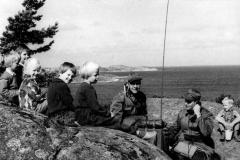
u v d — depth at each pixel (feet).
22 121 9.21
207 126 16.72
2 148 8.45
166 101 42.09
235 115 25.85
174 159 16.40
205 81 432.66
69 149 9.08
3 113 9.25
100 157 9.14
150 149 10.54
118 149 9.69
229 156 22.53
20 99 15.64
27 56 18.56
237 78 490.49
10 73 17.01
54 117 12.12
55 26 75.41
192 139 16.96
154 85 360.28
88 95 14.24
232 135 25.79
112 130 11.17
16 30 71.31
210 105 40.24
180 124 17.80
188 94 17.33
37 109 15.53
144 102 17.92
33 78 15.90
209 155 15.65
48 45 75.87
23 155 8.49
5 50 69.82
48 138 9.16
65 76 13.42
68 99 12.56
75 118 12.81
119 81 427.74
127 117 16.93
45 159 8.64
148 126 16.07
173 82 430.20
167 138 17.85
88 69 14.46
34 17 73.51
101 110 14.39
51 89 12.55
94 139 9.80
